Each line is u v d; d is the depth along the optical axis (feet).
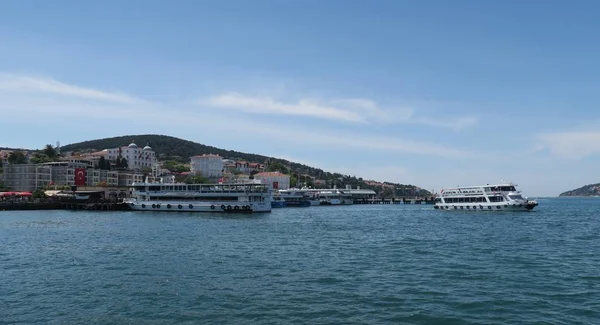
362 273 141.28
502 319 96.27
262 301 109.40
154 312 101.14
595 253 180.86
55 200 568.00
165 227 295.07
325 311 101.81
